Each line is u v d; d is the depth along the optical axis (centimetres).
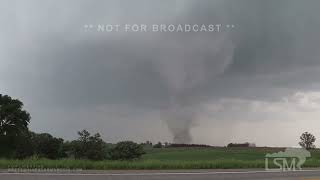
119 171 3616
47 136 8319
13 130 9794
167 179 2300
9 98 10238
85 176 2109
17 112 10062
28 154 8838
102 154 6334
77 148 6378
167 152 7862
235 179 2495
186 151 8031
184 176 2342
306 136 8056
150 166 4150
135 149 6438
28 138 9444
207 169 4081
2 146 9456
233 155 6888
